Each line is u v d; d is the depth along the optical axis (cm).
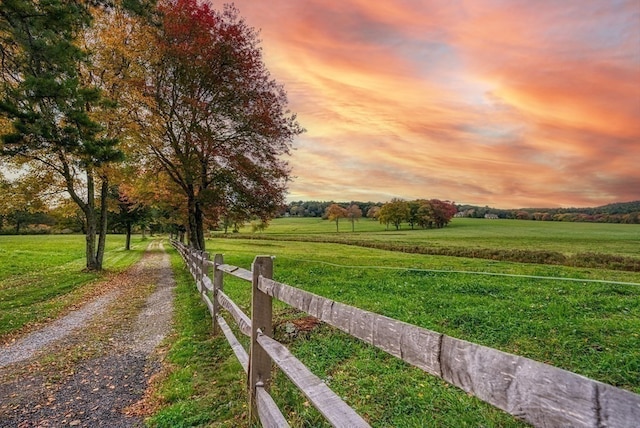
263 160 1842
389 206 8138
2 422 397
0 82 1091
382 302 775
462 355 113
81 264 2302
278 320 650
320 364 460
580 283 951
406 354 141
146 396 450
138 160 1784
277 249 3503
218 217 1991
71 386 490
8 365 588
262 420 298
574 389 80
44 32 1016
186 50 1633
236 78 1753
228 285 1158
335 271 1364
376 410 347
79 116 1062
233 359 522
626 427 69
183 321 791
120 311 968
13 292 1242
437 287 947
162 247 4756
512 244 3325
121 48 1642
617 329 538
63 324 852
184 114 1716
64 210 1952
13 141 997
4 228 7156
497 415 321
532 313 647
